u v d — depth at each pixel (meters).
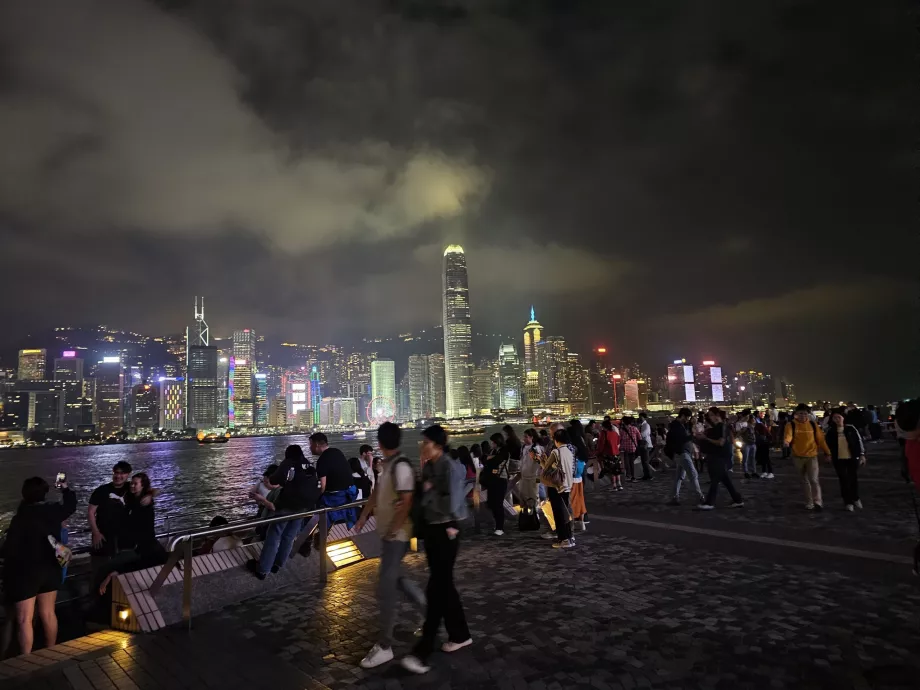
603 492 16.17
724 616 5.92
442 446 5.60
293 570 7.98
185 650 5.54
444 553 5.32
